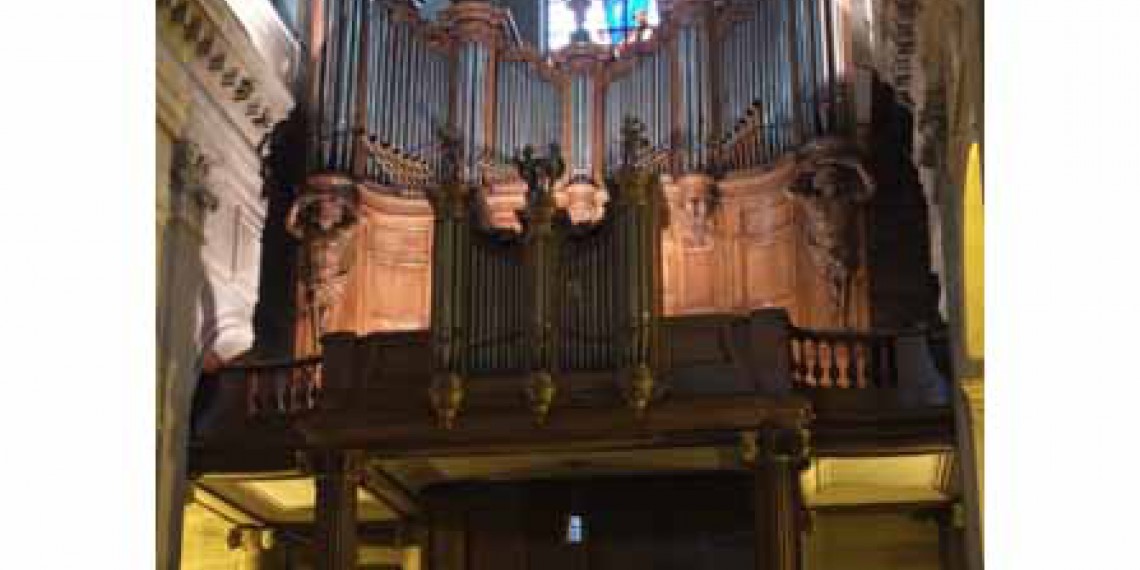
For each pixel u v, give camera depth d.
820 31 17.77
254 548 17.34
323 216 17.91
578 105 19.53
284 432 14.74
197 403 15.06
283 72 18.25
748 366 13.82
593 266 13.97
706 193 18.19
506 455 14.44
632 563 15.77
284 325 18.36
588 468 15.47
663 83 19.16
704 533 15.71
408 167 18.78
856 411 14.17
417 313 18.27
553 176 14.51
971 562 12.05
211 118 14.32
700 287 18.00
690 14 19.11
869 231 17.55
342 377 14.38
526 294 14.00
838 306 17.08
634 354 13.48
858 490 16.39
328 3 18.67
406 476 15.72
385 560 17.41
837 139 17.14
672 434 13.60
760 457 13.43
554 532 16.02
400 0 19.17
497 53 19.75
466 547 16.16
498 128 19.44
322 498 13.94
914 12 13.20
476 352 13.91
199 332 14.04
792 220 17.70
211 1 13.36
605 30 22.05
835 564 17.02
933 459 14.72
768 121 18.16
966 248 11.23
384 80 18.81
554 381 13.59
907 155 17.69
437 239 14.31
